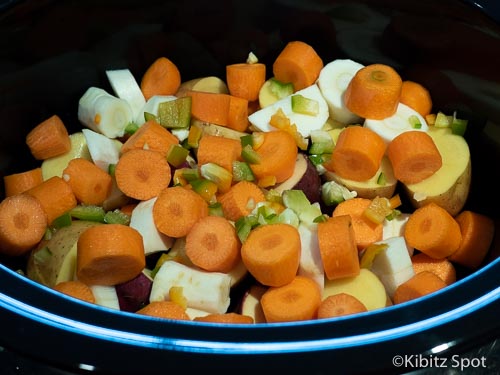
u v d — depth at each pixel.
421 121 0.44
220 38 0.48
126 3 0.44
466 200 0.43
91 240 0.35
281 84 0.47
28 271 0.39
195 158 0.45
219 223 0.38
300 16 0.46
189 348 0.28
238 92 0.47
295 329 0.28
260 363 0.27
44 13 0.42
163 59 0.48
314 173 0.43
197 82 0.48
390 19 0.44
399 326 0.28
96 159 0.43
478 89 0.42
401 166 0.41
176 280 0.37
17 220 0.39
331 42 0.47
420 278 0.37
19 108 0.44
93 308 0.29
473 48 0.42
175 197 0.38
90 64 0.46
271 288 0.36
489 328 0.28
